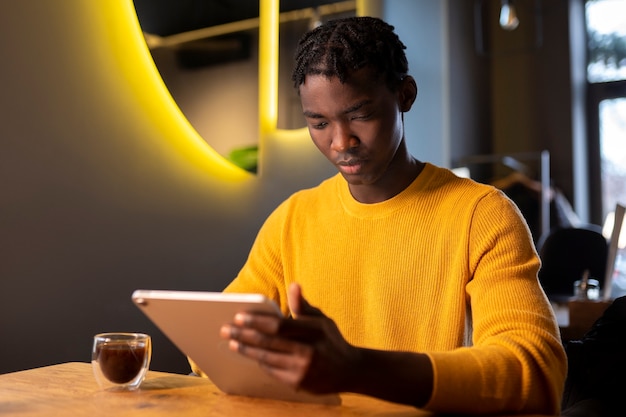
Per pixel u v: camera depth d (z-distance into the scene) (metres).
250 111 2.94
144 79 2.49
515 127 5.55
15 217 2.06
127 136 2.43
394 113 1.08
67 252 2.21
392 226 1.16
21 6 2.09
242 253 2.93
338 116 1.05
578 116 5.34
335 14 3.34
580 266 3.33
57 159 2.19
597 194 5.38
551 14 5.43
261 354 0.74
